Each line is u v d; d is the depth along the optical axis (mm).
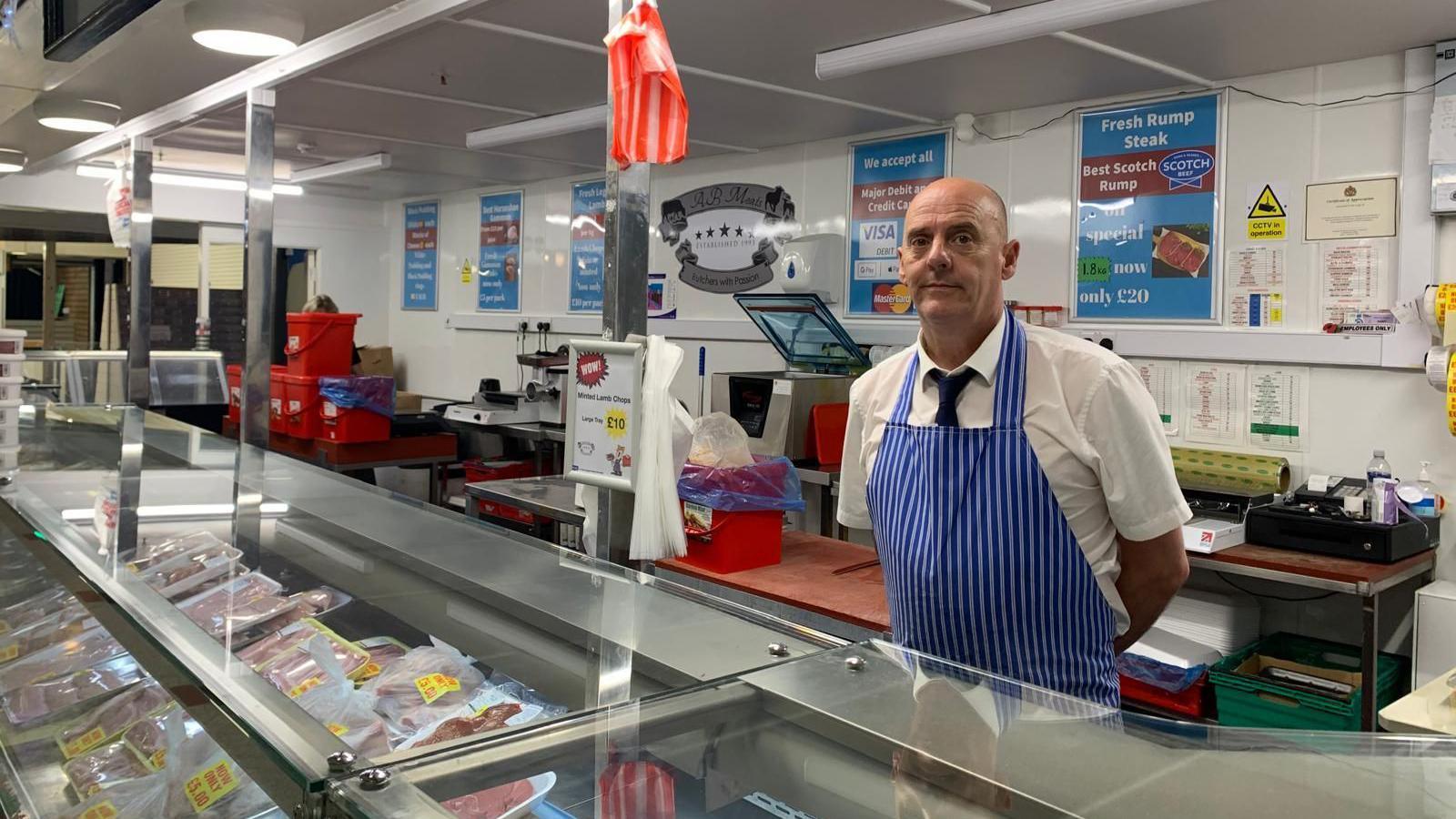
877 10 3396
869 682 1210
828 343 5254
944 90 4398
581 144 5867
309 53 3070
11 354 2973
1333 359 3855
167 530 2207
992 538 1794
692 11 3416
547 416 6793
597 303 7125
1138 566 1893
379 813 909
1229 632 3646
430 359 8734
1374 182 3754
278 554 1995
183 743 1640
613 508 1983
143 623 1598
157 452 3109
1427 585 3537
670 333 6539
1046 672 1818
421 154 6434
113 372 5562
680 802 951
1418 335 3646
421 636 1531
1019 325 1859
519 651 1442
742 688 1200
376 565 1911
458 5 2467
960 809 923
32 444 3225
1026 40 3586
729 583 2936
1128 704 3639
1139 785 938
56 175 7410
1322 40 3545
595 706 1225
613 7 1936
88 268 8078
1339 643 3881
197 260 8273
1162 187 4320
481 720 1251
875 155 5359
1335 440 3908
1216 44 3611
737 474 3088
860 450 2191
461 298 8367
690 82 4324
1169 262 4312
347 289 8930
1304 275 3945
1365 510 3463
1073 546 1799
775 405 4824
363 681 1390
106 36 2281
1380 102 3734
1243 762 998
